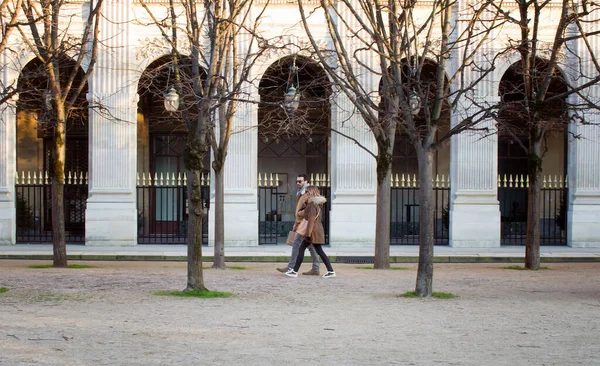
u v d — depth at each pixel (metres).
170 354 9.91
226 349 10.27
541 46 25.61
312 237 18.58
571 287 17.27
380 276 19.16
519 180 33.03
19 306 13.65
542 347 10.62
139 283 17.08
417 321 12.56
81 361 9.43
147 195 33.06
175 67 17.42
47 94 21.66
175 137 33.44
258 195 29.17
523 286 17.42
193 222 15.68
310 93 31.42
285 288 16.56
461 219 27.81
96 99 27.14
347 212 27.70
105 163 27.83
